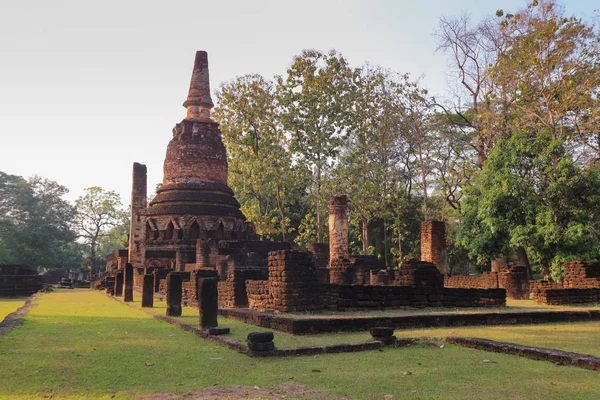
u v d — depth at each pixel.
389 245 48.00
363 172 39.22
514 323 12.00
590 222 25.78
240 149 44.34
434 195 46.91
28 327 11.29
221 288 17.45
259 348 7.43
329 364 6.82
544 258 25.81
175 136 37.72
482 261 30.41
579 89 28.38
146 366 6.77
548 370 6.38
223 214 35.62
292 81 41.19
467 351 7.84
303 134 41.50
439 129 38.09
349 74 41.47
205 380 5.94
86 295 26.81
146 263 33.94
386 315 12.19
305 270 13.54
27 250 68.25
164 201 35.56
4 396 5.21
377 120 41.09
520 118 31.05
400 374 6.16
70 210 80.25
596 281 20.48
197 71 38.16
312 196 41.25
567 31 28.77
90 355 7.62
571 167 25.42
